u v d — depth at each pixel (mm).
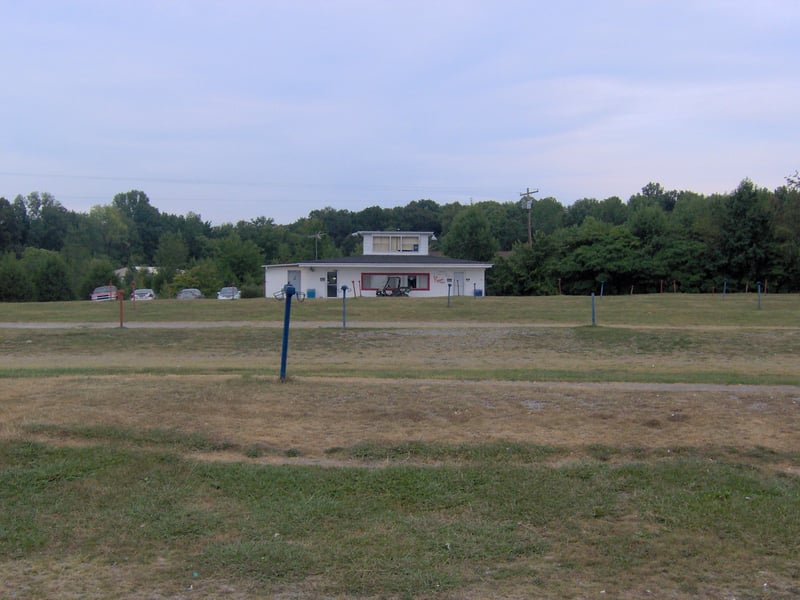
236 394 8430
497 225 108062
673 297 39719
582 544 5008
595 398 8383
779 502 5645
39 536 5062
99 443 6715
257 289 55719
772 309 31969
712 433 7102
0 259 66375
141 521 5324
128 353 19938
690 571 4633
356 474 6102
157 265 96125
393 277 49250
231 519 5371
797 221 51781
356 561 4742
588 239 61406
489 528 5242
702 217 63719
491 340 22375
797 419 7555
